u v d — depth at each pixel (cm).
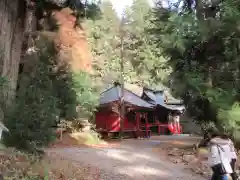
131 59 3127
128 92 2734
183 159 1164
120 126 2281
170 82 1164
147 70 3142
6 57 1055
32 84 911
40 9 1361
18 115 845
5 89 956
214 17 1045
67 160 998
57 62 1534
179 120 3406
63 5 1370
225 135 574
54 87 1371
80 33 1648
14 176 639
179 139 2147
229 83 986
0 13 1048
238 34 947
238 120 858
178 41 1035
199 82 991
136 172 967
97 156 1185
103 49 2441
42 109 863
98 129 2234
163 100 3381
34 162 786
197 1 1094
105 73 2483
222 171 541
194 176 936
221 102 924
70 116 1587
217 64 1077
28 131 839
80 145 1538
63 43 1509
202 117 1150
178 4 1168
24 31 1313
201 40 1023
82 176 827
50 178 723
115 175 903
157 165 1083
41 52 1402
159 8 1220
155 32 1292
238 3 944
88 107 1805
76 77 1653
